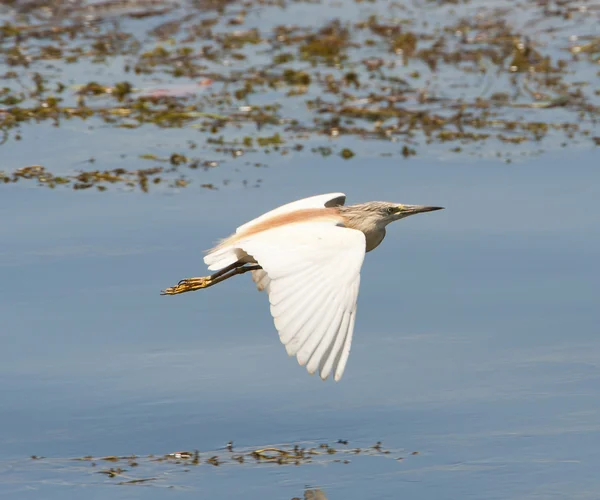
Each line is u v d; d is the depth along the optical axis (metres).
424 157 17.83
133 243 14.85
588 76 21.53
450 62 22.22
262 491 9.74
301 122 19.45
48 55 22.52
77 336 12.55
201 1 25.39
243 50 22.94
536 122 19.39
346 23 24.34
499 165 17.50
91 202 16.12
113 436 10.72
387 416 11.11
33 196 16.31
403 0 25.97
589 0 24.98
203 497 9.64
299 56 22.62
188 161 17.66
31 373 11.80
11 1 25.11
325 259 8.01
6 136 18.59
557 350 12.36
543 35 23.44
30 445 10.54
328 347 7.60
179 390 11.53
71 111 19.55
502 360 12.17
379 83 21.23
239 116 19.64
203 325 12.93
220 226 15.24
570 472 10.01
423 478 9.94
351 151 18.00
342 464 10.22
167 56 22.47
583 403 11.26
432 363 12.13
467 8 25.14
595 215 15.70
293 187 16.53
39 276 13.89
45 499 9.59
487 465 10.14
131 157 17.84
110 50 22.88
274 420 11.05
